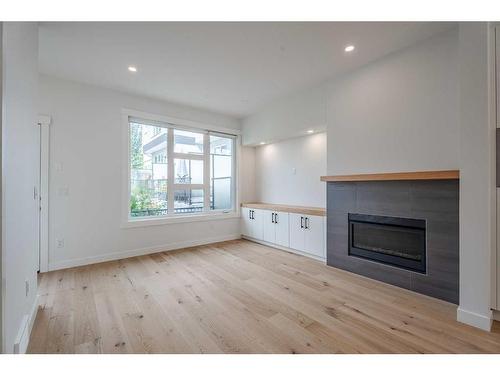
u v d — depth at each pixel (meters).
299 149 4.60
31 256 1.96
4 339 1.23
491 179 1.93
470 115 1.96
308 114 3.83
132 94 3.95
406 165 2.66
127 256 3.87
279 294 2.54
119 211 3.81
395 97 2.75
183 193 4.62
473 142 1.95
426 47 2.51
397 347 1.68
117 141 3.81
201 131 4.82
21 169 1.62
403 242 2.71
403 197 2.63
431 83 2.48
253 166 5.57
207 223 4.82
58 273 3.15
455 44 2.33
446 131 2.38
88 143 3.56
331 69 3.15
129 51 2.70
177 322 2.01
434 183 2.40
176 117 4.44
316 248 3.67
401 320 2.03
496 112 1.91
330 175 3.42
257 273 3.15
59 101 3.34
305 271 3.22
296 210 3.97
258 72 3.23
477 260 1.93
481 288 1.91
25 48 1.76
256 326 1.95
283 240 4.23
